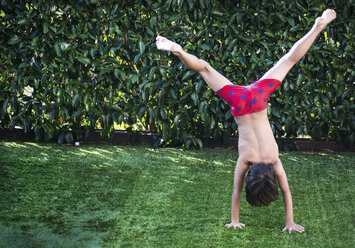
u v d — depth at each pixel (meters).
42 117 5.12
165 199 3.63
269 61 4.79
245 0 4.68
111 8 4.84
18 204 3.42
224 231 3.07
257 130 3.03
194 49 4.82
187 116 5.04
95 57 4.96
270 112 4.87
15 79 5.03
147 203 3.54
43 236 2.91
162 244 2.85
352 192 3.85
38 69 4.90
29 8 4.89
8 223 3.08
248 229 3.10
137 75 4.93
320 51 4.75
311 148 5.26
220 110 5.00
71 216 3.24
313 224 3.20
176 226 3.13
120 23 4.90
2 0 4.75
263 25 4.82
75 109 5.14
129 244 2.84
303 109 5.05
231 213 3.18
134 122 5.16
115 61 4.89
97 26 4.87
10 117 5.33
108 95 5.05
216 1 4.70
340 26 4.73
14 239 2.84
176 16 4.74
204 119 4.89
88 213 3.31
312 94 4.94
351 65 4.83
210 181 4.09
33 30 4.90
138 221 3.20
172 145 5.28
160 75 4.94
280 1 4.67
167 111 5.11
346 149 5.23
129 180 4.07
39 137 5.13
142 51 4.79
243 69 4.95
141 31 4.86
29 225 3.06
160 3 4.75
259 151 3.01
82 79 4.99
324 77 4.91
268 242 2.91
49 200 3.53
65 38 4.90
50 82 4.98
